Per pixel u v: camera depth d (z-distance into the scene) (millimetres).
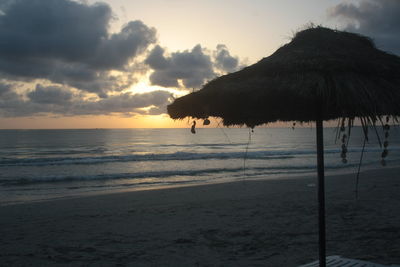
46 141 79188
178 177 21812
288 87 2473
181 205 10945
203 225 8141
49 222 8867
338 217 8578
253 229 7656
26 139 89000
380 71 2646
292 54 2805
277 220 8477
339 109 2945
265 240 6797
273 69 2725
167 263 5625
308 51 2805
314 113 3398
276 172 24141
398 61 2963
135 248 6469
